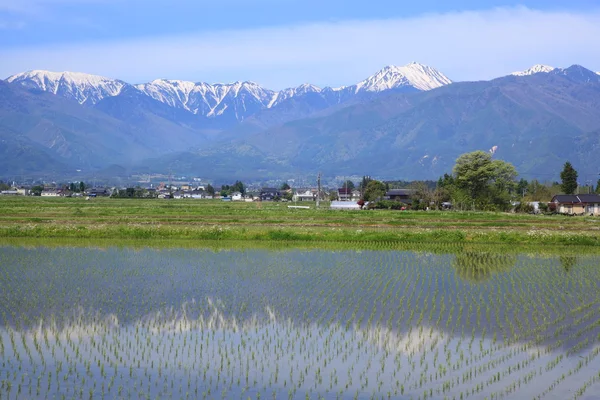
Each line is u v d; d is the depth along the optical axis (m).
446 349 28.17
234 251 58.88
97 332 30.28
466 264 51.84
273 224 82.88
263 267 49.09
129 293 38.78
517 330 31.25
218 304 36.22
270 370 25.36
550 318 33.66
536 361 26.62
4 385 23.47
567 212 138.38
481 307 36.16
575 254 59.34
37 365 25.59
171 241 67.38
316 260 53.22
